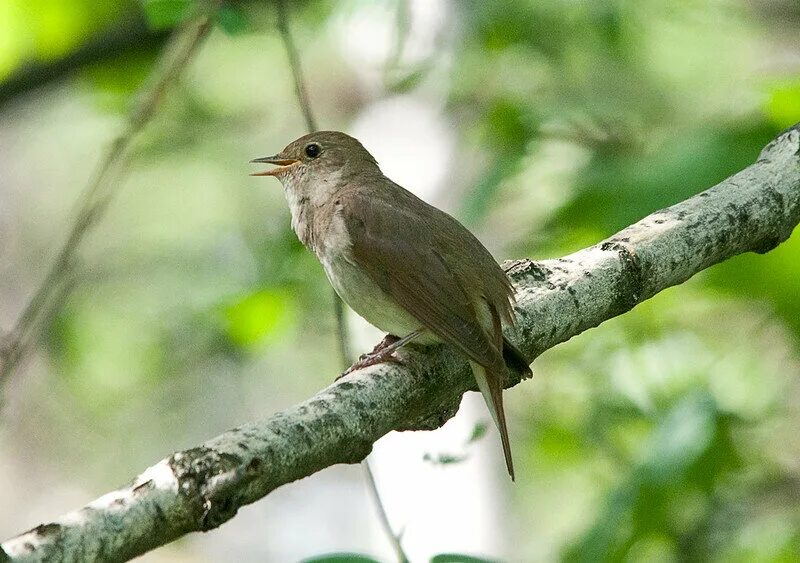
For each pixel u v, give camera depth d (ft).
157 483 16.53
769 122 33.40
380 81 47.91
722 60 49.57
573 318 23.82
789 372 42.37
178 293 52.65
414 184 43.32
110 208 55.21
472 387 24.06
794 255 35.27
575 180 36.47
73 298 52.19
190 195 55.26
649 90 46.52
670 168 32.94
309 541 60.44
